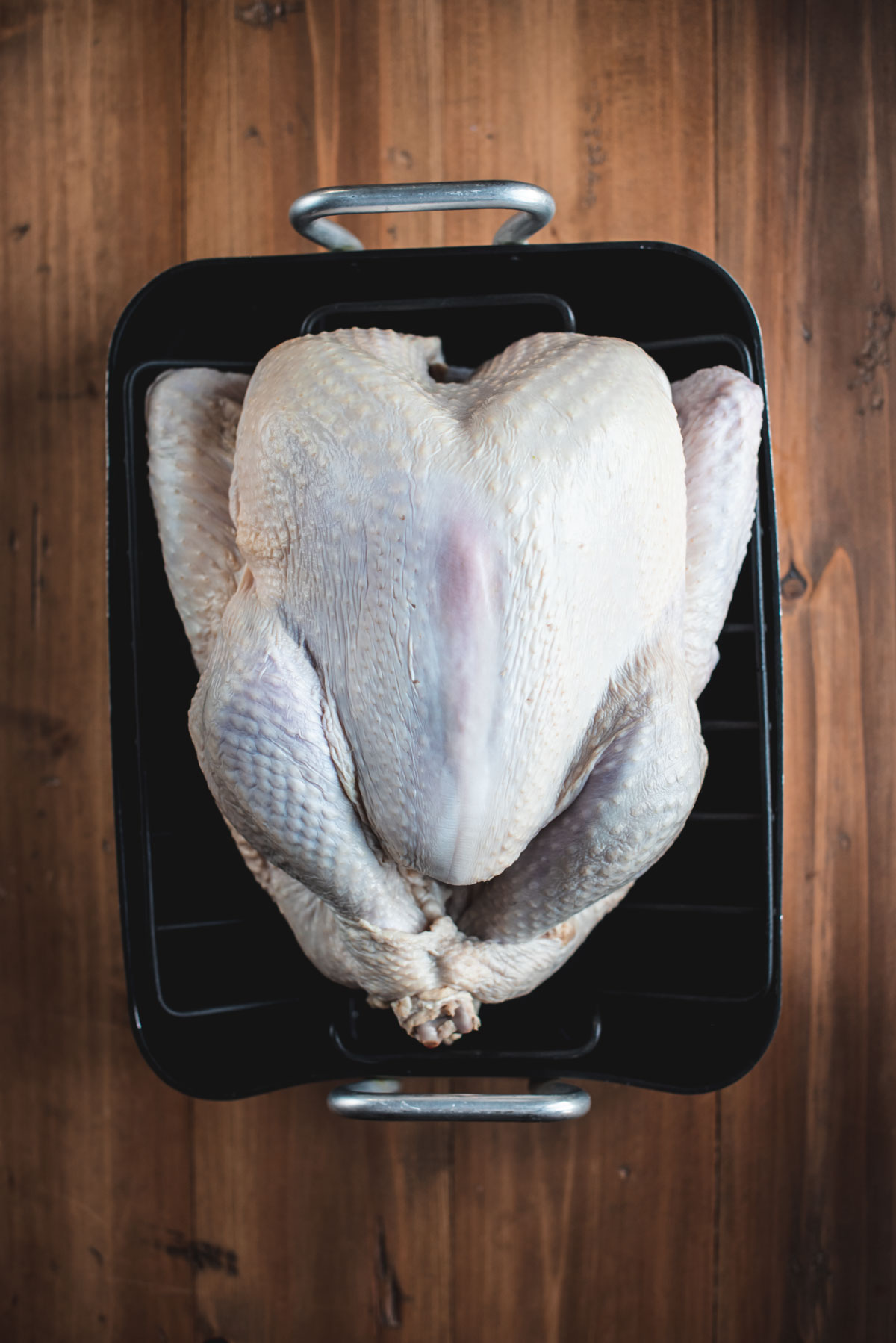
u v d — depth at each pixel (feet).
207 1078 2.78
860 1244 2.96
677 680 2.33
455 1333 3.00
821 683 2.96
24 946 3.07
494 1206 3.00
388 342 2.41
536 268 2.66
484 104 2.98
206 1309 3.03
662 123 2.97
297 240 3.00
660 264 2.64
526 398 2.24
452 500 2.18
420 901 2.43
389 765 2.25
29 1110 3.07
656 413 2.29
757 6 2.96
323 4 3.00
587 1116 3.01
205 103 3.02
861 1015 2.96
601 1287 2.99
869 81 2.96
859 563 2.96
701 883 2.82
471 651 2.18
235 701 2.27
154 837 2.82
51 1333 3.06
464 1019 2.45
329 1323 3.01
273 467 2.27
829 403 2.96
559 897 2.36
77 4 3.05
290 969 2.86
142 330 2.73
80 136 3.05
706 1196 2.98
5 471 3.06
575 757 2.32
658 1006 2.81
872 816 2.96
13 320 3.06
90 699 3.04
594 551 2.22
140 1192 3.05
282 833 2.29
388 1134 3.02
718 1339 2.97
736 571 2.56
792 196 2.96
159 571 2.82
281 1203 3.03
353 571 2.22
